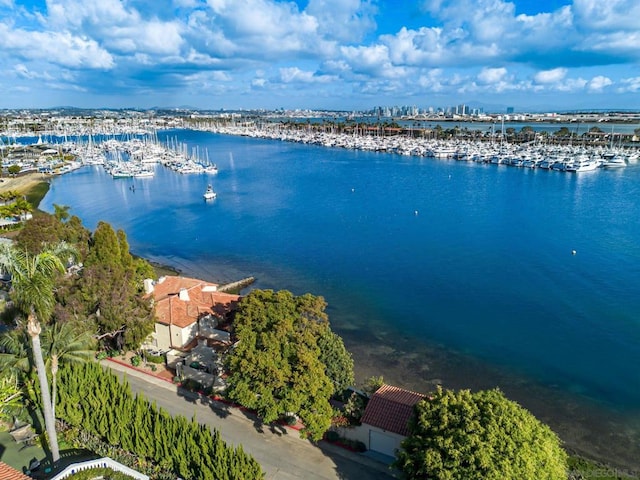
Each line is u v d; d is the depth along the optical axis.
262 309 47.78
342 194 178.62
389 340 67.56
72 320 46.97
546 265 95.56
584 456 44.41
